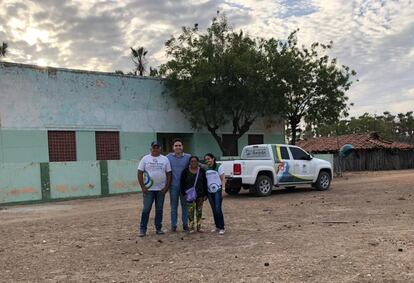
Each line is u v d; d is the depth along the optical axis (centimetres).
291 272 634
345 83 3091
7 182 1864
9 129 2105
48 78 2236
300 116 3130
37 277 661
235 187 1783
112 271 681
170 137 2859
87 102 2375
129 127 2544
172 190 988
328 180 1967
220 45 2641
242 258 727
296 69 2836
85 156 2356
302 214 1208
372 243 796
